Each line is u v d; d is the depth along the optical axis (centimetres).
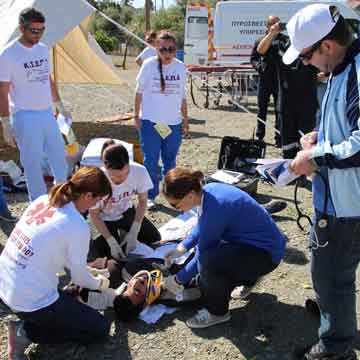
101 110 1141
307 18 218
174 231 439
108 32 3706
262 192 570
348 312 255
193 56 1688
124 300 326
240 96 1255
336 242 241
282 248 323
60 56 902
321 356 267
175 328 324
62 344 307
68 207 284
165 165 529
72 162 574
